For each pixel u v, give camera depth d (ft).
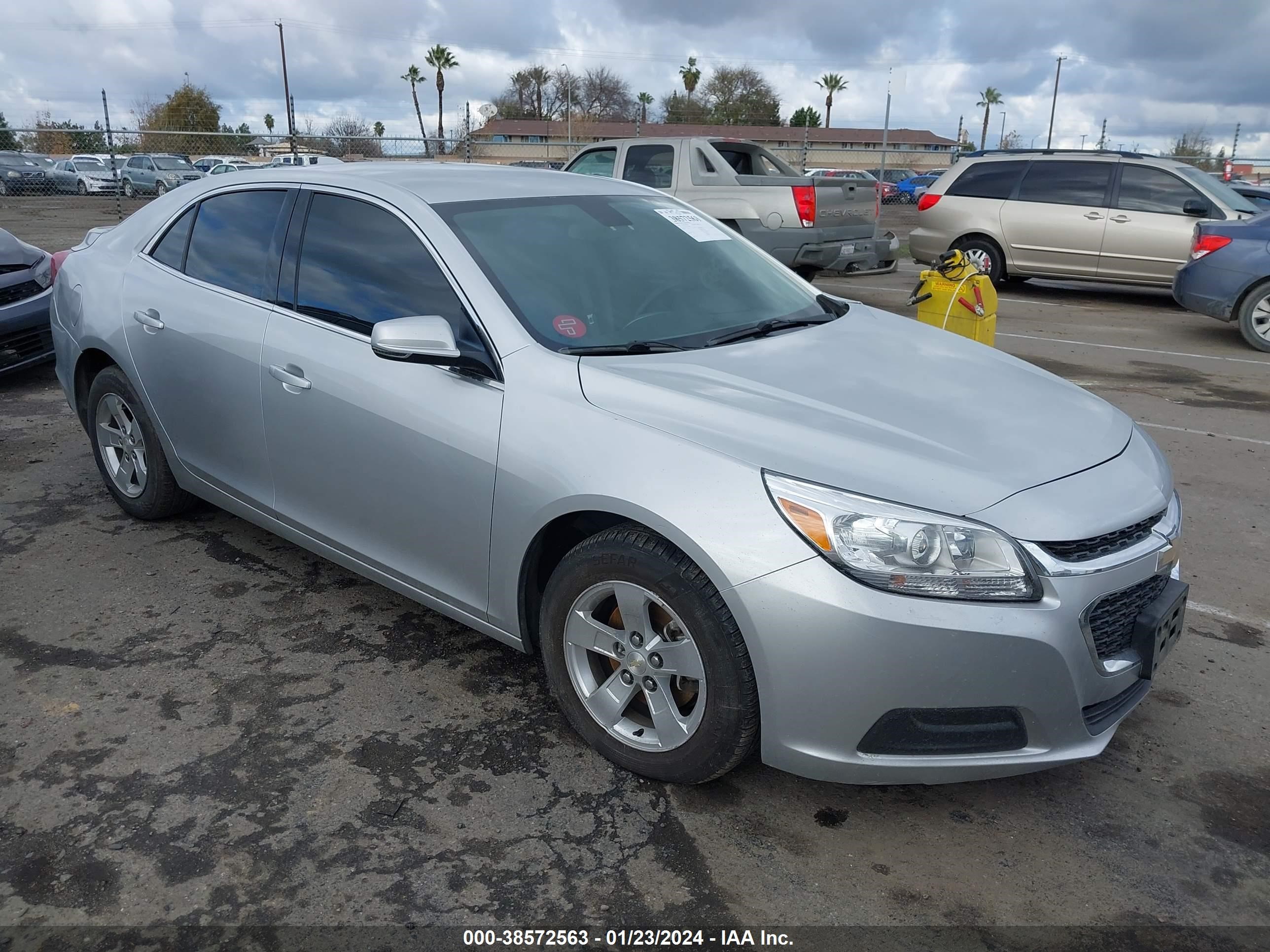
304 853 7.92
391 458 9.99
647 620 8.41
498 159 115.34
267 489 11.78
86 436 18.98
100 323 13.61
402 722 9.76
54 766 8.96
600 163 36.88
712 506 7.77
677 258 11.57
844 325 11.45
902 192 129.18
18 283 21.90
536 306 9.78
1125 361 27.78
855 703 7.48
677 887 7.64
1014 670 7.43
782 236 32.37
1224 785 9.00
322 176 11.66
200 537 14.15
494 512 9.16
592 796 8.68
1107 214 37.93
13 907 7.33
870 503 7.48
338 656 10.99
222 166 84.23
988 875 7.84
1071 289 43.50
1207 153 102.99
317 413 10.65
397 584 10.61
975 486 7.72
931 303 21.47
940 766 7.66
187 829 8.18
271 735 9.50
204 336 11.99
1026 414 9.14
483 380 9.35
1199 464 18.38
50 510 15.10
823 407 8.66
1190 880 7.81
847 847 8.14
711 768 8.29
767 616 7.52
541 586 9.68
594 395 8.77
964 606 7.35
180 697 10.12
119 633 11.41
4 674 10.49
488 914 7.34
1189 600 12.81
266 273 11.68
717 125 226.17
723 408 8.43
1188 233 36.52
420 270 10.20
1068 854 8.09
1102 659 8.02
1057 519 7.66
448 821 8.32
